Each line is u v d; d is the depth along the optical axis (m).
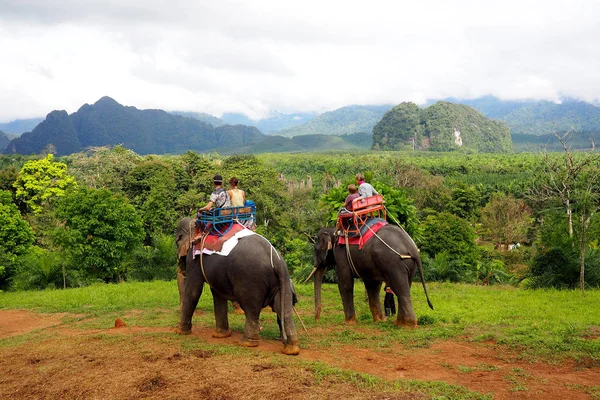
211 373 6.41
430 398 5.67
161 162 60.72
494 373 6.64
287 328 7.65
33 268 24.58
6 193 30.02
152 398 5.83
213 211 8.61
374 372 6.78
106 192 28.48
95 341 8.38
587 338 8.01
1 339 10.44
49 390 6.20
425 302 12.59
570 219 15.57
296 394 5.78
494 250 47.75
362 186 10.70
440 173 123.50
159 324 10.72
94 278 27.36
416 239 13.65
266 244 8.14
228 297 8.42
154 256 23.47
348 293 10.73
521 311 10.59
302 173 136.25
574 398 5.80
